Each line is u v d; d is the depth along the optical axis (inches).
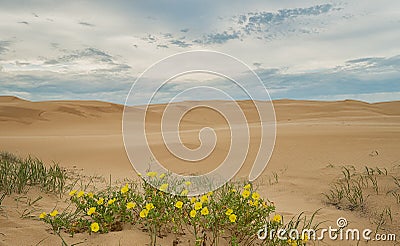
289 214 166.2
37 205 154.4
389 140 301.6
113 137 516.1
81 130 813.2
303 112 1280.8
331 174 229.5
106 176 271.0
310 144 319.9
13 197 157.8
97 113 1084.5
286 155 295.7
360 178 211.2
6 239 108.6
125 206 128.3
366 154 263.1
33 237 112.3
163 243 118.3
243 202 126.5
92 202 129.3
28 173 198.5
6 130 757.9
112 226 127.7
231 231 130.6
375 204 172.9
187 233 127.8
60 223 122.1
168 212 127.3
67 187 202.8
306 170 247.3
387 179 202.7
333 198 187.9
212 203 127.9
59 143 428.8
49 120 917.8
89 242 113.5
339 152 279.3
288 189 213.6
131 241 116.0
